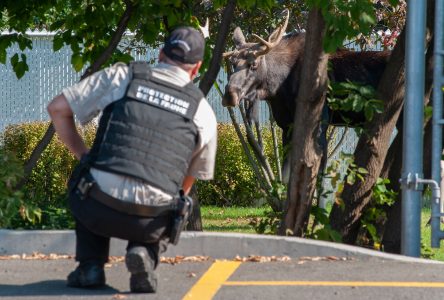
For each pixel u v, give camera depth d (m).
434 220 12.21
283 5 23.03
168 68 9.03
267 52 17.17
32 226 13.63
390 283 9.57
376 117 14.66
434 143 12.21
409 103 12.16
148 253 8.95
